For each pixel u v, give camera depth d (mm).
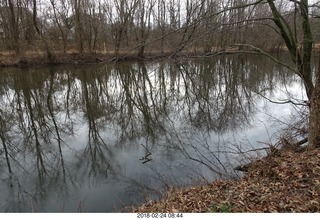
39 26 33438
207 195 5613
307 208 4504
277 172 5824
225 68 27719
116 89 20953
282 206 4652
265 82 19875
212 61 27672
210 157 8586
